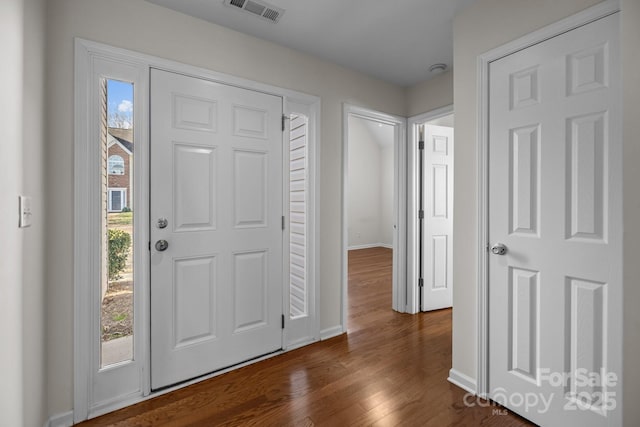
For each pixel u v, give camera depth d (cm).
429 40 223
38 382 137
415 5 183
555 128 146
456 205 192
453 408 168
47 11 148
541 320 152
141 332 175
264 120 221
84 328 159
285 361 217
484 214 175
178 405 169
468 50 183
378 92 288
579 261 138
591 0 133
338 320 265
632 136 111
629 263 113
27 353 124
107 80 168
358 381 193
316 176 246
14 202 110
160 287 181
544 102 150
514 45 160
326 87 253
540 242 152
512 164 163
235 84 207
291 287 264
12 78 108
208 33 197
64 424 154
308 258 248
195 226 193
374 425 154
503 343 168
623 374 114
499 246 167
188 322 191
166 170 182
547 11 147
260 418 159
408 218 317
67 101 154
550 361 149
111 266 172
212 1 178
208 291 198
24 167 120
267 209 223
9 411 106
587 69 135
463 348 188
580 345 139
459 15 188
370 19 197
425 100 294
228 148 205
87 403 160
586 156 136
